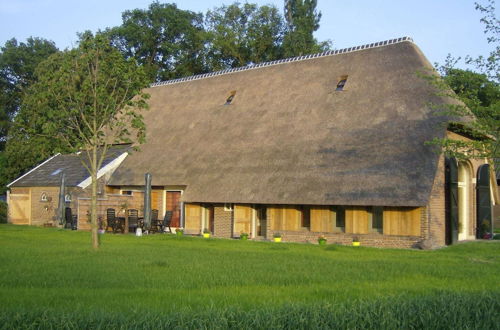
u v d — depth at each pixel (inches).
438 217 884.6
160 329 280.4
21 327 285.3
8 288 430.0
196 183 1093.1
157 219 1166.3
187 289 431.5
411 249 824.3
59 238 912.9
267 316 300.2
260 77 1306.6
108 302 370.3
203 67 2224.4
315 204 912.9
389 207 887.7
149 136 1343.5
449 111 838.5
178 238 954.7
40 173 1440.7
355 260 645.3
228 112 1253.7
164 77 2156.7
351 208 924.6
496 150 773.3
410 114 946.7
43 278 474.3
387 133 938.1
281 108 1155.3
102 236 986.1
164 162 1213.1
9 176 1755.7
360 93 1061.1
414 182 837.8
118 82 829.2
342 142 975.6
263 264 589.9
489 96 834.2
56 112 776.9
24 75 2210.9
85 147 796.6
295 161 994.7
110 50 840.9
